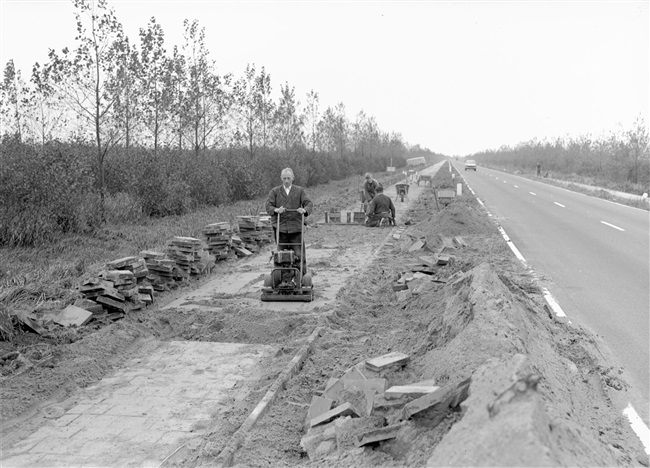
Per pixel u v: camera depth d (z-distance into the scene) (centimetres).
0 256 1165
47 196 1399
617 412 531
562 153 6644
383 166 6550
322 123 4481
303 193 985
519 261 1312
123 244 1386
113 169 1928
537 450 283
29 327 737
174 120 2162
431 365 525
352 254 1434
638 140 4409
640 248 1511
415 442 395
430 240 1489
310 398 580
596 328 809
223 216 1966
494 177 5969
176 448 484
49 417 545
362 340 746
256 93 2980
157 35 1962
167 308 908
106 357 700
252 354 720
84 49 1684
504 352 463
